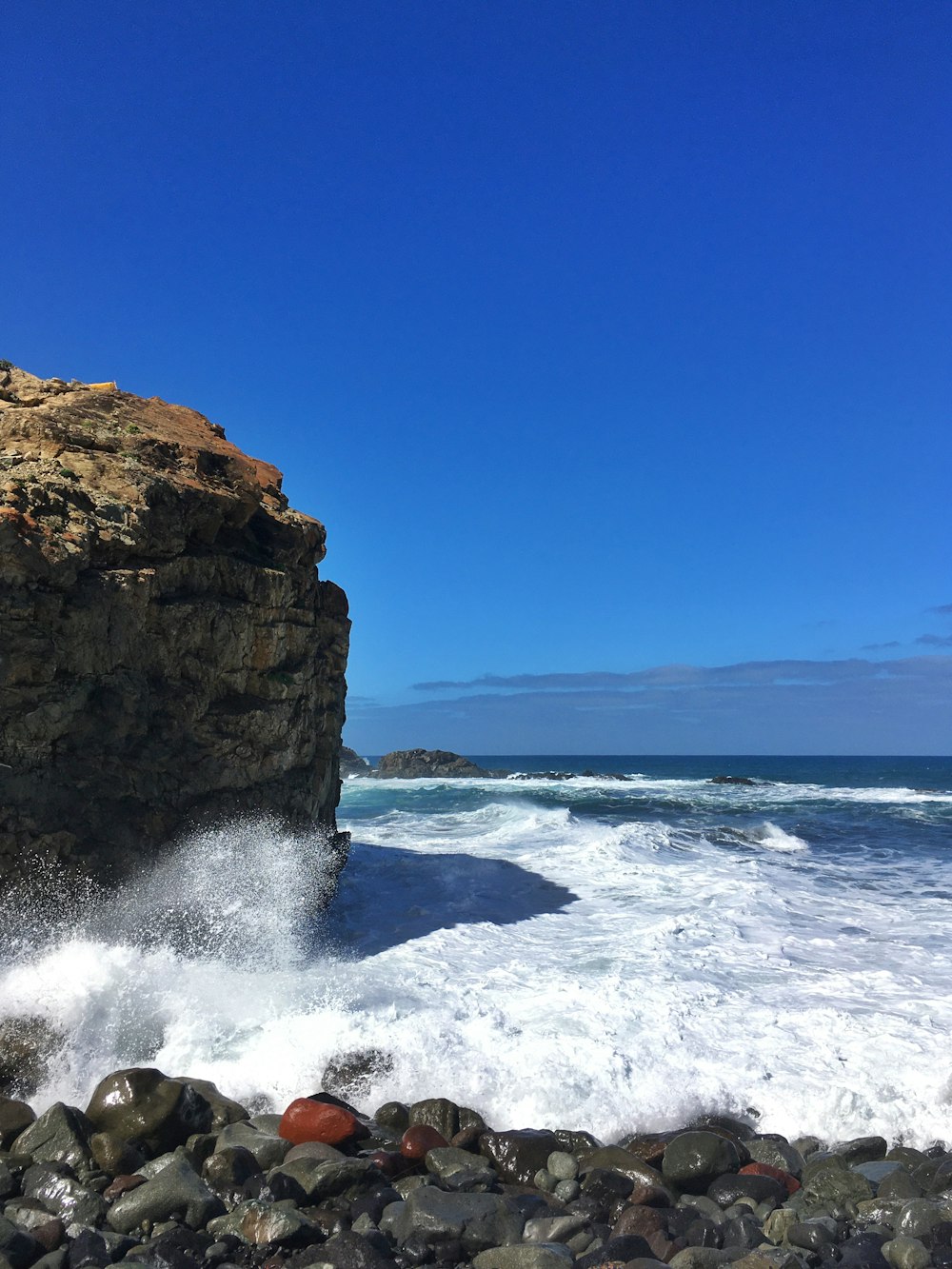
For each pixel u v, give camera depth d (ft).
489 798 126.52
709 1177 19.71
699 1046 25.85
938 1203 18.37
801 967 33.96
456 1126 21.66
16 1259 15.97
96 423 36.65
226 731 34.17
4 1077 22.84
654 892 48.01
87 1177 19.07
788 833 78.48
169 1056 24.47
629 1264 16.26
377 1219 18.01
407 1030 25.89
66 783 28.50
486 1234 17.29
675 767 407.44
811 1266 16.57
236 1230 17.31
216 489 36.27
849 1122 22.38
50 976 25.90
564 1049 25.07
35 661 27.04
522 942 37.04
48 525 28.53
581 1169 20.16
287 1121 21.02
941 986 31.68
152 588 30.89
